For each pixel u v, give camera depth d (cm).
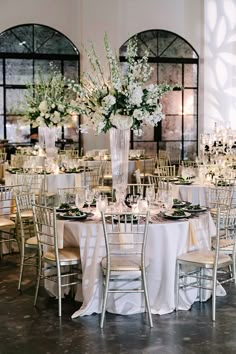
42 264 559
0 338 448
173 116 1446
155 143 1445
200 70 1433
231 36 1423
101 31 1338
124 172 552
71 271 539
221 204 596
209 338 446
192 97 1450
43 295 554
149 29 1404
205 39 1411
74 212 524
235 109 1434
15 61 1373
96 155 1218
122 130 545
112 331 461
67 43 1391
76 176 888
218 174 816
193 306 523
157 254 494
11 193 705
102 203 527
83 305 502
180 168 1003
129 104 534
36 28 1375
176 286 506
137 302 502
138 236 494
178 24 1419
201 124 1434
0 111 1373
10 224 663
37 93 943
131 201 556
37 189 790
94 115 543
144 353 418
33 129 1387
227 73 1424
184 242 510
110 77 546
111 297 499
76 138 1398
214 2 1409
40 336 452
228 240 565
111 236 494
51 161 927
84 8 1336
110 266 470
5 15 1355
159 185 785
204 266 491
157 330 463
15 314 502
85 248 497
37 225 538
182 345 432
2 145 1266
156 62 1420
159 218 517
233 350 423
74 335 453
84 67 1358
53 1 1377
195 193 749
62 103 912
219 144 1122
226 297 548
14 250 729
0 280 604
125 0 1383
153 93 544
